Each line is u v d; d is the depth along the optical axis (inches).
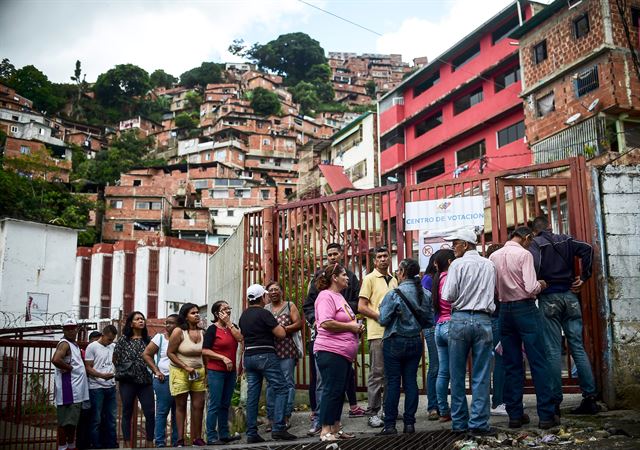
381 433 229.9
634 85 889.5
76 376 300.5
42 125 2849.4
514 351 226.5
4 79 3489.2
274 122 3435.0
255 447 227.0
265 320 260.1
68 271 1001.5
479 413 216.4
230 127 3238.2
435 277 255.1
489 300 220.5
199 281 1747.0
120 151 3117.6
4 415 362.0
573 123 937.5
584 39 930.7
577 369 241.9
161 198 2447.1
